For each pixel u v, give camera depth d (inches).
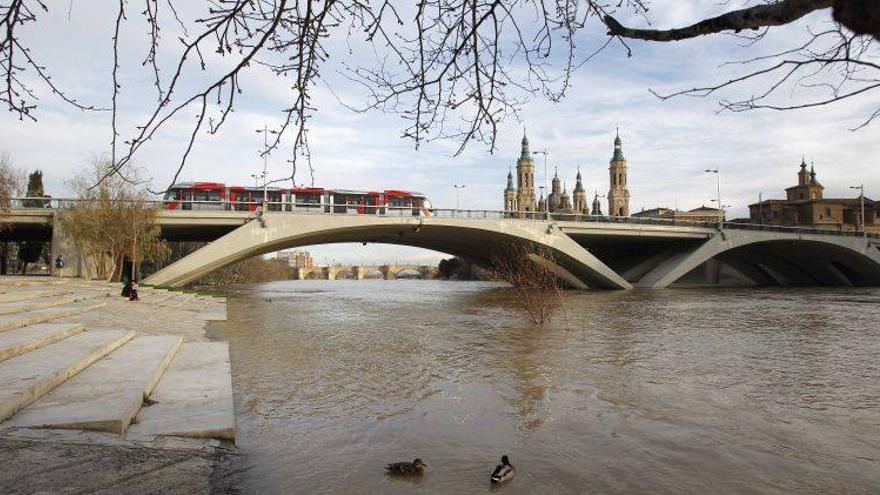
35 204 1600.6
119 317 717.3
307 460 283.9
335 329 941.8
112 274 1569.9
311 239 2041.1
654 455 306.2
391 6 137.5
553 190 6496.1
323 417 373.1
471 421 369.4
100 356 408.5
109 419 257.8
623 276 2854.3
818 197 4603.8
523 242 2219.5
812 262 3125.0
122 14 119.3
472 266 5536.4
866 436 345.4
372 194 2047.2
